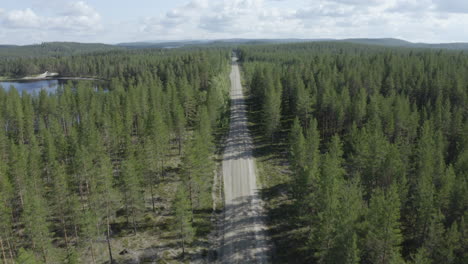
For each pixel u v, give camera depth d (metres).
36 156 62.09
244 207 58.38
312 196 44.00
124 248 47.56
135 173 50.66
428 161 51.41
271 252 46.53
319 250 37.97
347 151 74.06
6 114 98.81
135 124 97.19
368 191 54.97
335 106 85.19
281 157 80.69
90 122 84.38
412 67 132.12
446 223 44.56
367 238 35.19
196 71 151.50
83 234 44.88
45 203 47.25
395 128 74.06
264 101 100.25
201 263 44.75
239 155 82.38
